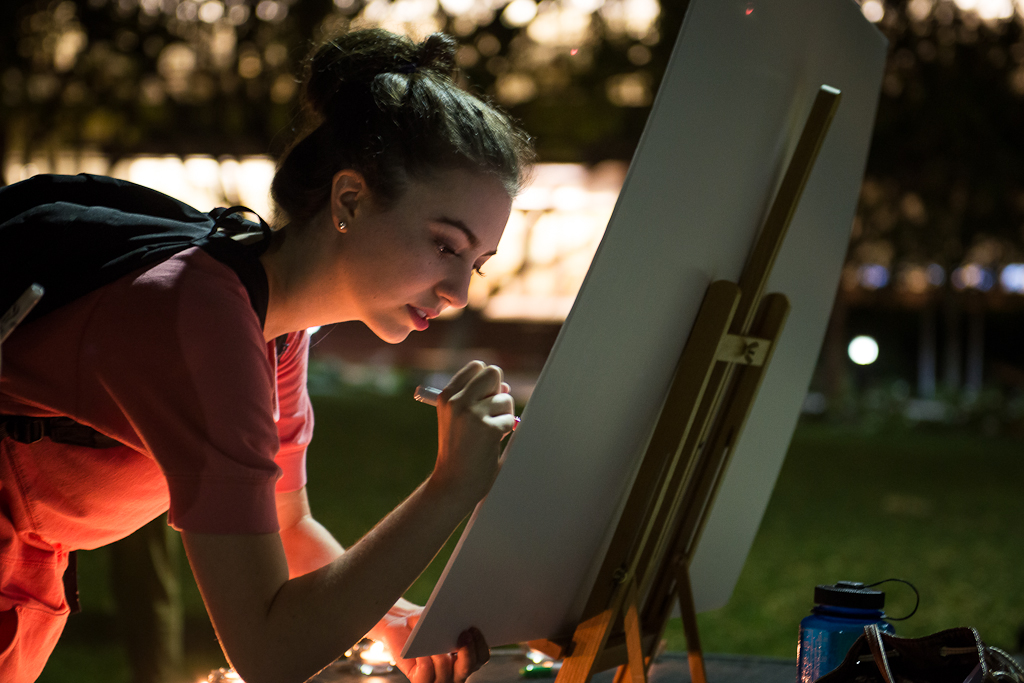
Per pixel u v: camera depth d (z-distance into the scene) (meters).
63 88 8.76
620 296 0.99
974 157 13.20
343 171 1.01
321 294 1.07
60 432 1.01
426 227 1.00
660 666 1.56
